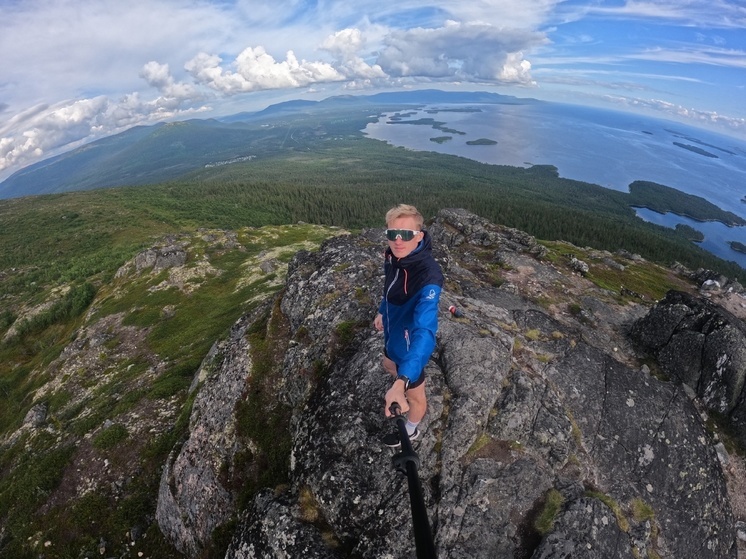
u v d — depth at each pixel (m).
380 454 2.75
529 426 2.88
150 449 6.77
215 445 4.00
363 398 3.03
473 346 3.23
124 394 10.09
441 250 6.93
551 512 2.48
